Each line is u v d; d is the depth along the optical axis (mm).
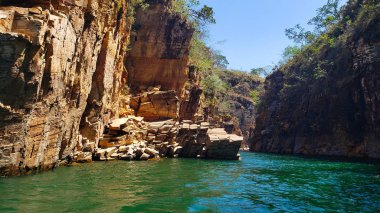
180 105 36688
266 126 61781
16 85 9898
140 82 34500
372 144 37594
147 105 30344
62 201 8203
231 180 14562
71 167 15156
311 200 10562
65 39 12938
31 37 10180
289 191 12227
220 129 30594
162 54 35156
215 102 54594
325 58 48750
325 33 55875
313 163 27438
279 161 29781
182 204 8945
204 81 50562
